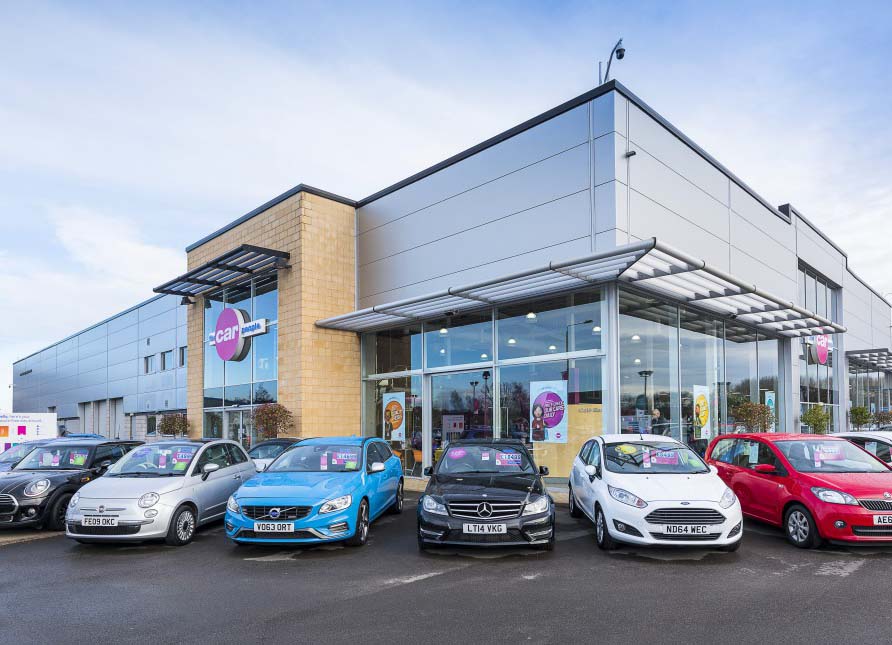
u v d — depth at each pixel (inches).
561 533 320.8
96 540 304.0
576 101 462.9
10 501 350.6
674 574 240.4
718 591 216.5
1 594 230.5
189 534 319.9
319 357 610.5
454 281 544.1
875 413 966.4
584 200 451.8
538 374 483.8
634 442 326.6
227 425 708.0
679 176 508.1
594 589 220.2
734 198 600.4
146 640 178.2
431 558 272.2
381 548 294.8
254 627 187.2
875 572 241.3
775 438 335.0
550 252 470.6
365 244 642.2
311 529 277.6
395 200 611.8
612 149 437.1
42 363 1879.9
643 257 361.7
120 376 1317.7
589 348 447.8
